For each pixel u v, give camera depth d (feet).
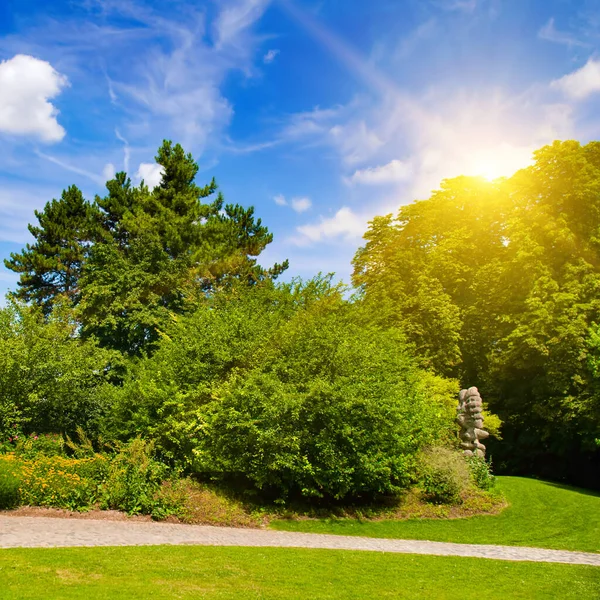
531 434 91.25
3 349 57.21
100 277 91.97
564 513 53.72
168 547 30.89
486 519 50.75
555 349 80.69
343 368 50.31
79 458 48.88
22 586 21.34
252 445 47.52
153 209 110.93
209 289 103.35
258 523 43.21
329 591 25.39
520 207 97.60
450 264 99.66
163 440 53.01
